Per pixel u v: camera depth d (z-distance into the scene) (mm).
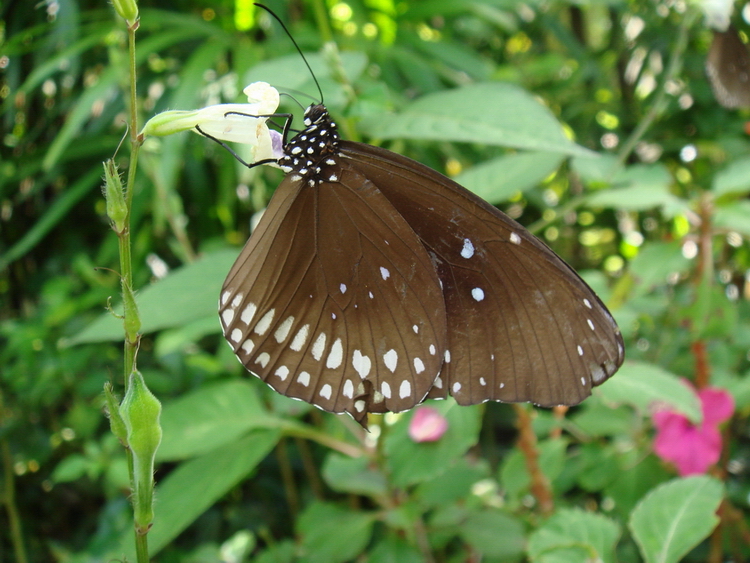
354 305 173
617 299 223
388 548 213
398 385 174
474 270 172
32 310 329
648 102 350
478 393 175
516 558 213
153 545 195
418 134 190
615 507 231
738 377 233
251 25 321
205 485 203
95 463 254
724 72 257
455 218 171
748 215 218
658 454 221
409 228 171
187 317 198
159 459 207
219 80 311
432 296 172
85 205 354
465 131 188
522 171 218
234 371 250
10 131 349
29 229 357
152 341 330
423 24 367
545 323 170
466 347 175
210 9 352
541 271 168
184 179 337
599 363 169
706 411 219
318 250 170
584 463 231
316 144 167
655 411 223
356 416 174
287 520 298
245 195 333
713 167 313
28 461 287
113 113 307
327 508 225
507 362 174
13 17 329
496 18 338
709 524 170
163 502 201
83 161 340
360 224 171
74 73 298
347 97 196
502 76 309
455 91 196
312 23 332
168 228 346
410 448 205
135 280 318
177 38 299
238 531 288
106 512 257
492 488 234
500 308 172
